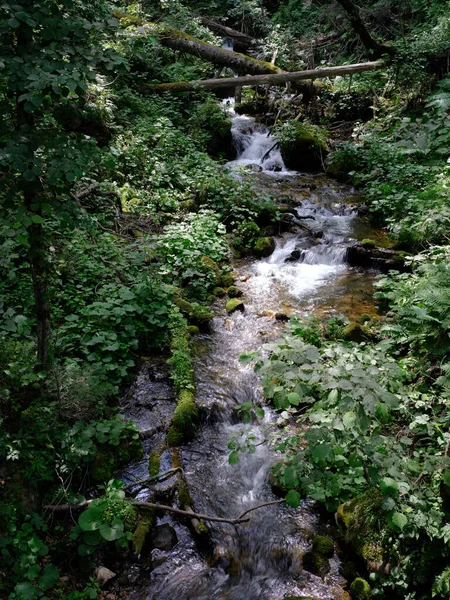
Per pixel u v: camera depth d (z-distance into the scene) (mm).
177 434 4516
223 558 3684
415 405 4320
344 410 3012
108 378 4816
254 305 6543
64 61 3043
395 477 3150
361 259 7691
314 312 6348
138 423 4613
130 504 3742
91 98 8258
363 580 3375
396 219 8562
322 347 5387
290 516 3967
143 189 8320
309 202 9758
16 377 3934
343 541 3652
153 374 5156
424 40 12500
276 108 13742
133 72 11812
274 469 3586
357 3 16578
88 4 3355
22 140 3021
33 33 3104
